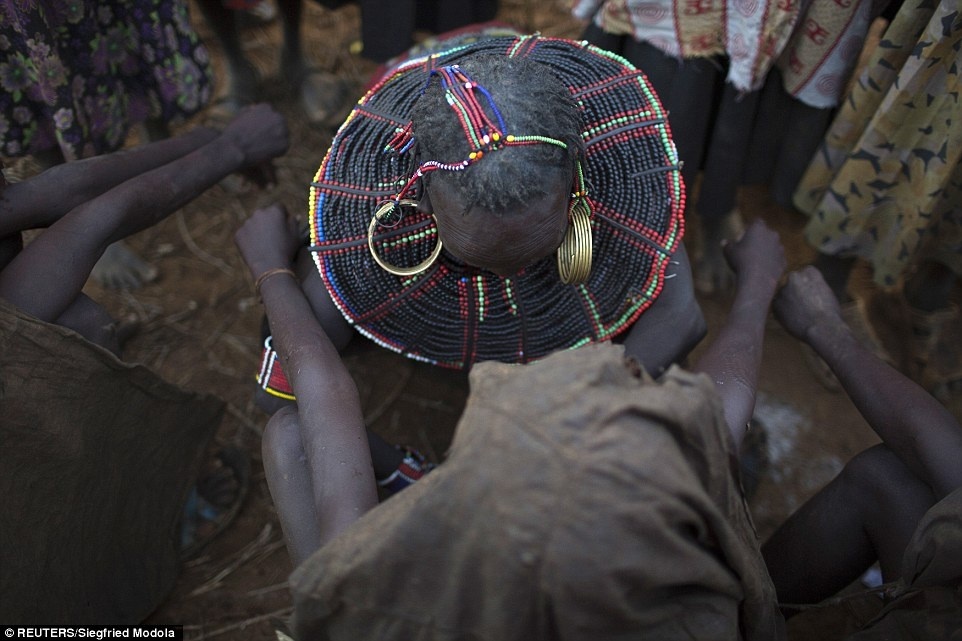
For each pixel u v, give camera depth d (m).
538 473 0.94
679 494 0.96
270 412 1.92
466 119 1.21
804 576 1.80
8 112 2.09
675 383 1.03
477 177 1.21
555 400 0.96
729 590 1.12
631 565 0.96
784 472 2.55
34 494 1.70
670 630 1.08
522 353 1.79
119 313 2.88
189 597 2.33
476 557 1.00
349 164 1.57
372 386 2.74
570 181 1.33
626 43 2.31
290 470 1.64
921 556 1.36
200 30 3.64
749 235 2.11
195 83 2.46
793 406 2.68
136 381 1.88
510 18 3.71
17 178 2.60
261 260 1.94
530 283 1.65
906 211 2.22
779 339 2.83
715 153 2.39
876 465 1.70
